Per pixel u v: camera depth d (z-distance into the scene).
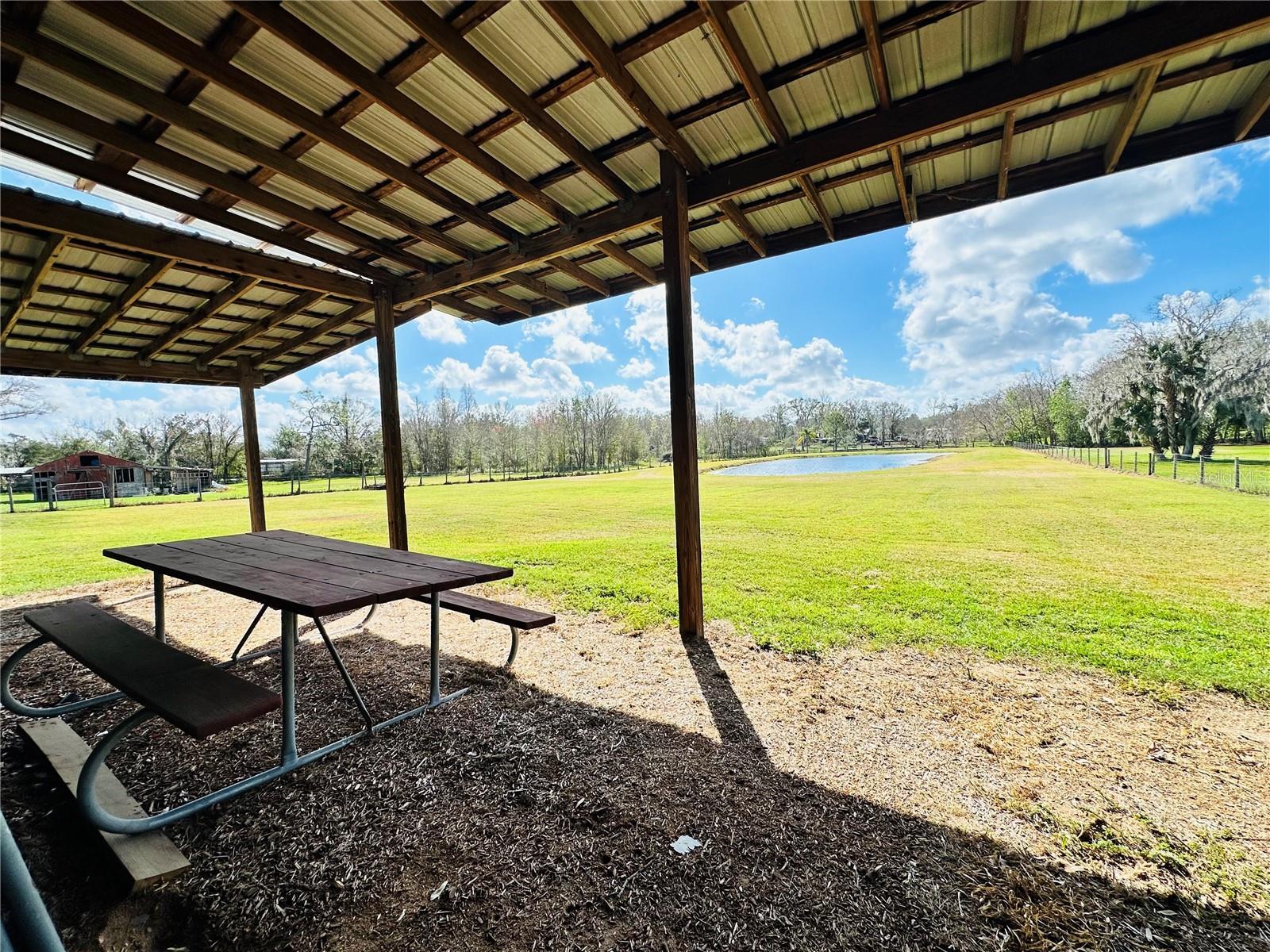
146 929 1.21
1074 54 2.08
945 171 3.06
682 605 3.15
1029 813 1.55
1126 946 1.12
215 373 6.30
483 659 2.89
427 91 2.32
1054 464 21.28
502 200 3.26
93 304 4.30
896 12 2.00
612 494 15.79
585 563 5.37
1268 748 1.88
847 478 18.19
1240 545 5.39
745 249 4.03
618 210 3.27
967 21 2.03
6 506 19.38
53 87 2.18
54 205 2.87
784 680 2.54
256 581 2.06
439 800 1.67
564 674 2.66
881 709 2.22
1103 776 1.74
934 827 1.50
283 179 2.96
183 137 2.54
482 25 1.98
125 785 1.75
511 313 5.20
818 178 3.11
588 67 2.22
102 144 2.44
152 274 3.70
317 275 4.06
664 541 6.80
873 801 1.62
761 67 2.26
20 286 3.78
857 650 2.87
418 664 2.83
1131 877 1.31
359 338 5.91
